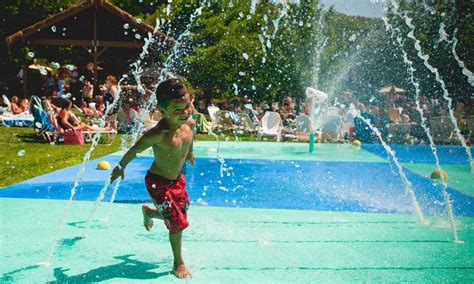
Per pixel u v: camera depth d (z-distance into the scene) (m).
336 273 3.28
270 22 18.78
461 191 6.47
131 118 13.95
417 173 8.12
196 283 3.05
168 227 3.22
